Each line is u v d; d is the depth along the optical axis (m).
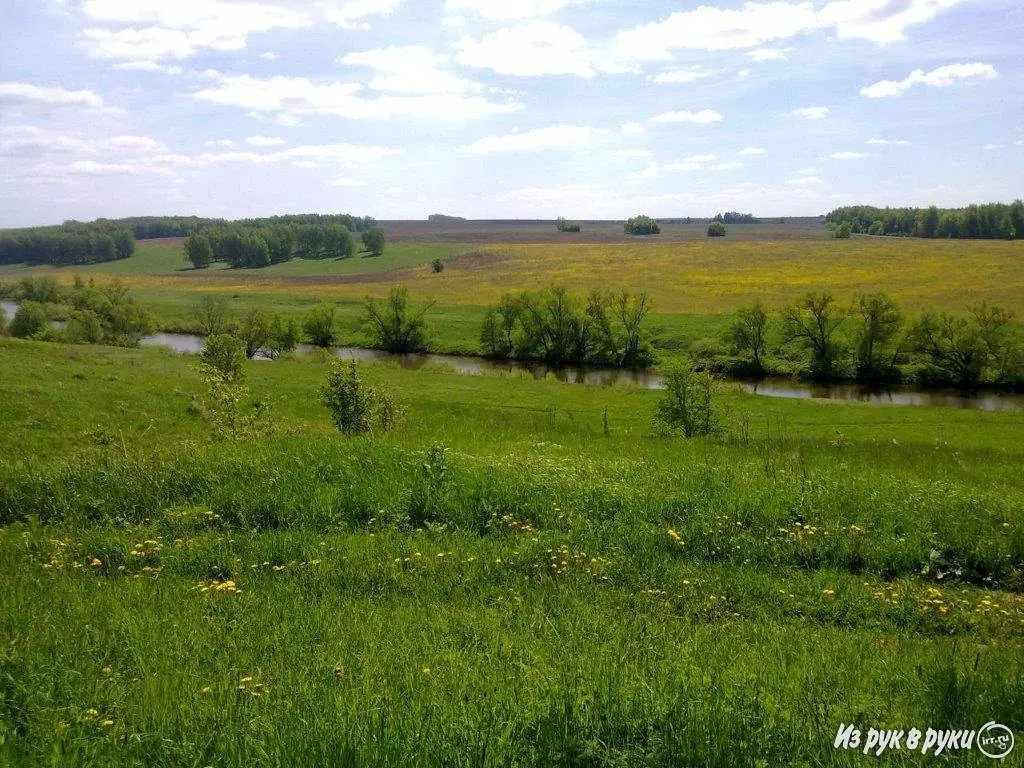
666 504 9.62
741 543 8.62
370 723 3.90
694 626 6.37
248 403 35.75
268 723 4.07
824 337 75.12
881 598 7.33
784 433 39.81
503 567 7.81
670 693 4.42
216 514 9.30
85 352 42.06
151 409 29.83
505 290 128.25
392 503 9.54
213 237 185.50
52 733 4.04
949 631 6.83
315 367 53.22
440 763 3.64
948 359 70.62
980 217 178.25
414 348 90.06
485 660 5.26
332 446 11.93
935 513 9.40
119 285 94.94
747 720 4.17
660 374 75.69
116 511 9.55
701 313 95.31
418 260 181.25
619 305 87.88
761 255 157.25
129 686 4.80
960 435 42.53
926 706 4.72
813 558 8.41
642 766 3.80
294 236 198.50
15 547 8.38
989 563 8.19
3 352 37.41
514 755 3.79
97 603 6.42
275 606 6.50
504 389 54.56
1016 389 67.19
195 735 4.00
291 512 9.38
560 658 5.23
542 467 11.48
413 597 7.02
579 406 48.66
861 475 12.79
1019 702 4.74
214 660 5.23
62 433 25.28
